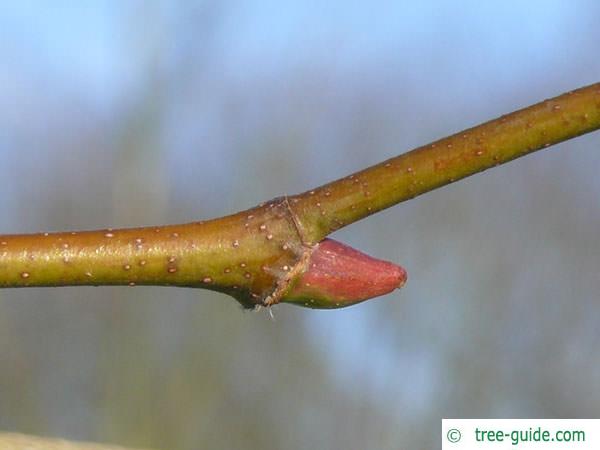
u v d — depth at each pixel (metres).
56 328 0.48
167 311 0.47
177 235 0.13
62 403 0.47
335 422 0.48
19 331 0.48
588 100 0.13
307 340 0.48
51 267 0.13
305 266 0.13
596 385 0.48
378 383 0.48
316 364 0.48
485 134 0.13
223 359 0.47
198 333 0.47
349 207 0.13
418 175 0.13
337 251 0.13
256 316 0.48
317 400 0.48
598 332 0.48
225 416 0.47
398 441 0.48
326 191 0.13
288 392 0.48
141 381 0.46
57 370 0.47
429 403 0.48
